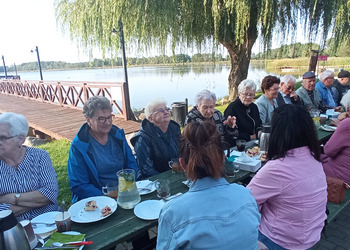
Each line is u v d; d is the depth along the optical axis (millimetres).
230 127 3207
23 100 13359
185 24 6648
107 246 1330
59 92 10570
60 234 1360
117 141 2299
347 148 2264
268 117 3717
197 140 979
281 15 6555
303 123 1401
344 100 3016
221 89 16156
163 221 958
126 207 1664
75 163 2072
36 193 1787
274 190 1413
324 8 6402
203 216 899
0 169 1738
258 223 1012
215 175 979
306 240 1435
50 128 6922
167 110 2520
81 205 1690
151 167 2465
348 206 3070
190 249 887
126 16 5848
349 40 7141
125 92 7379
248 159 2281
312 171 1407
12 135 1689
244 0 5730
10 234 1112
